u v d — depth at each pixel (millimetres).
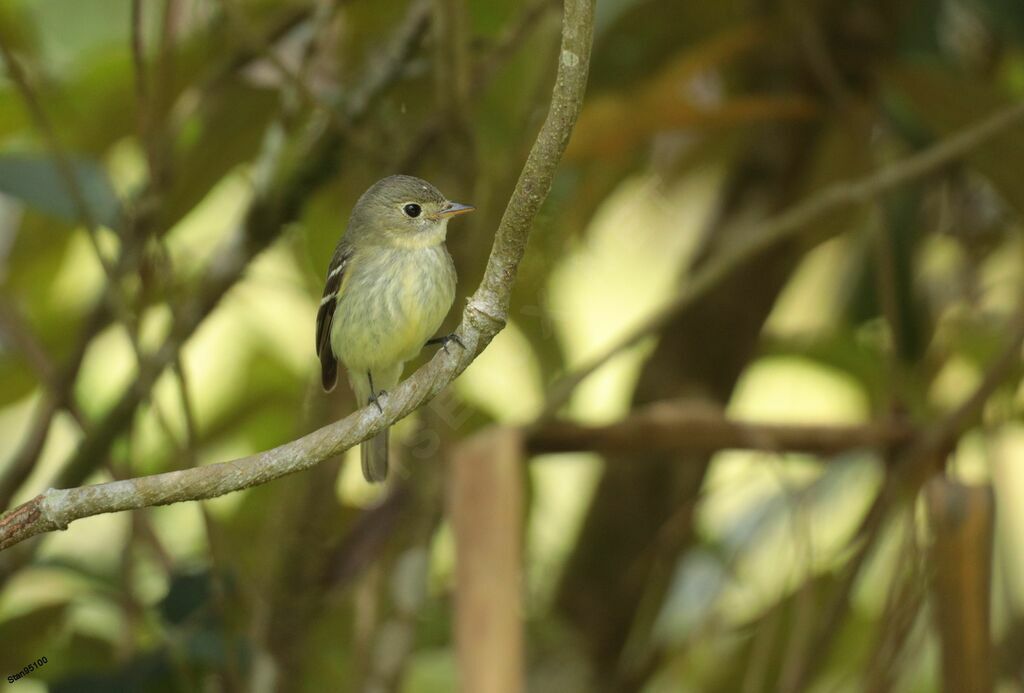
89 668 10156
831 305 12953
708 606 10633
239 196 12992
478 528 7598
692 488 11031
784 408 13180
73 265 12164
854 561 8812
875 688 8469
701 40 11039
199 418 12062
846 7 10359
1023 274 11320
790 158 10945
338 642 11180
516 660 7281
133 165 11844
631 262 12508
